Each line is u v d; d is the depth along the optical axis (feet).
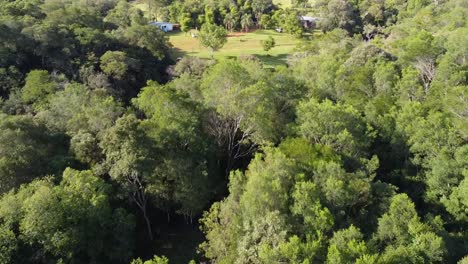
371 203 126.82
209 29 406.21
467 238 125.59
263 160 150.61
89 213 123.75
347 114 157.69
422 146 154.61
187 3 499.10
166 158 145.89
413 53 209.97
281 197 117.50
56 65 263.29
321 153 139.95
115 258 132.67
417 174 157.38
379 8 489.26
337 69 215.72
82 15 330.34
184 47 421.18
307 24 514.68
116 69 263.08
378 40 335.26
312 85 205.67
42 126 168.86
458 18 290.76
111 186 139.95
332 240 106.42
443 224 128.98
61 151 157.99
